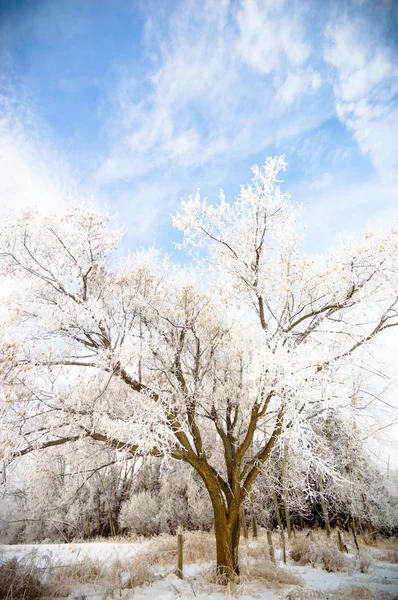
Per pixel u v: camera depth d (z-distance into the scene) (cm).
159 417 693
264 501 1551
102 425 691
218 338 899
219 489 766
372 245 723
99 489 1869
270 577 697
